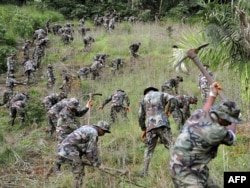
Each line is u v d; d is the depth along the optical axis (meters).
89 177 7.90
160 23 31.52
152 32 25.73
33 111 12.75
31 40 25.42
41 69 19.95
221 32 8.14
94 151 7.06
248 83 8.37
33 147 10.27
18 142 10.70
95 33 26.31
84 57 21.30
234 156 7.99
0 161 9.37
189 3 35.50
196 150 4.41
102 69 18.12
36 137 11.23
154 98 7.78
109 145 9.61
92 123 11.87
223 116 4.32
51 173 8.62
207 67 8.62
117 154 8.85
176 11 34.12
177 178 4.44
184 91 14.16
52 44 23.98
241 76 8.38
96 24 30.56
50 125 11.24
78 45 23.94
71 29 26.39
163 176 6.93
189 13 34.84
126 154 8.88
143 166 8.14
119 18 32.91
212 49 8.25
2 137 10.95
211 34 8.14
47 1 35.47
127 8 35.53
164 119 7.64
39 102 13.49
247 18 8.12
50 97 11.66
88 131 7.10
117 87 15.52
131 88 15.25
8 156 9.62
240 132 9.41
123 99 11.68
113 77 17.08
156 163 8.22
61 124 9.05
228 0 8.63
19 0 33.81
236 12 8.14
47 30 27.08
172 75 16.19
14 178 8.48
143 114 7.93
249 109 10.29
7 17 27.02
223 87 12.14
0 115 13.72
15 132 11.98
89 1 36.44
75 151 7.11
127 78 16.53
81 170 7.23
